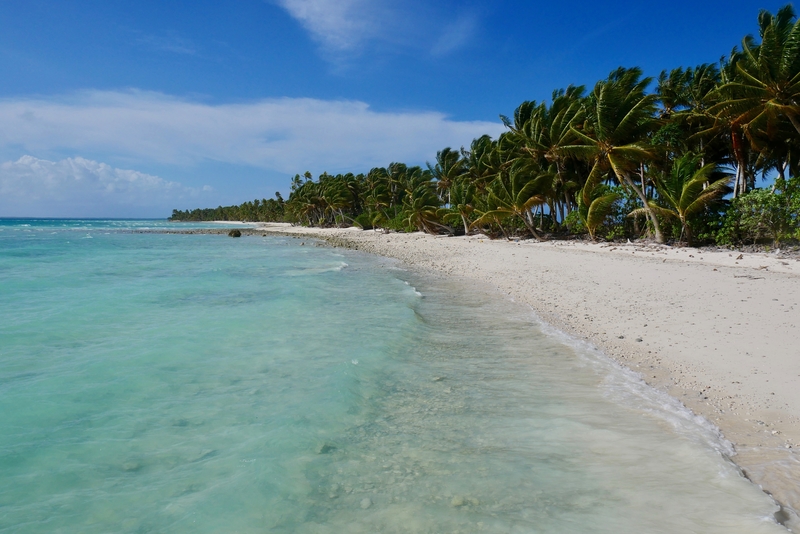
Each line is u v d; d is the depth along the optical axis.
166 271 22.50
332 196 82.56
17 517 3.86
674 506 3.80
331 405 6.08
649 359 7.68
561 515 3.73
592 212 29.91
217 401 6.31
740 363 7.02
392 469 4.54
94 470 4.59
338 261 28.50
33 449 4.99
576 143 32.25
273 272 22.31
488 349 8.70
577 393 6.38
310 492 4.17
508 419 5.61
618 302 12.06
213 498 4.10
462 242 39.62
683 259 20.48
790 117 22.14
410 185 64.19
